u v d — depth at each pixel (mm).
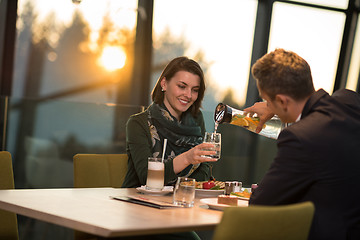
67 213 1718
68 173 4105
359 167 1760
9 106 3951
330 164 1730
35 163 4027
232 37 5164
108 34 4859
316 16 5352
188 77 2701
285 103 1897
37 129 4016
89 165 2721
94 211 1776
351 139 1769
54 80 4754
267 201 1796
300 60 1913
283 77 1873
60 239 3826
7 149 3953
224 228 1396
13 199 1924
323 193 1739
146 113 2719
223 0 5102
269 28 5188
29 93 4691
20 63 4648
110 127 4172
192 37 5070
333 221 1731
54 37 4719
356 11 5461
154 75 5020
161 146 2705
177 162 2391
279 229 1472
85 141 4125
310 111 1861
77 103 4102
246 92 5270
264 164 4656
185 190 1995
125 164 2865
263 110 2416
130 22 4902
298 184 1752
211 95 5152
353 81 5590
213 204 1952
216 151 2322
